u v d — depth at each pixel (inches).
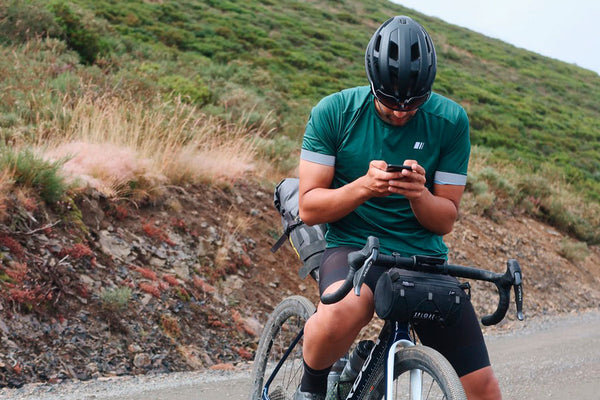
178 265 272.1
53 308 211.9
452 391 77.9
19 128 318.7
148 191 301.9
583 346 293.3
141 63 725.9
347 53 1331.2
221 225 316.8
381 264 86.6
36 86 434.0
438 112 97.0
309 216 97.0
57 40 599.5
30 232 231.9
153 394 176.7
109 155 304.7
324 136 98.3
